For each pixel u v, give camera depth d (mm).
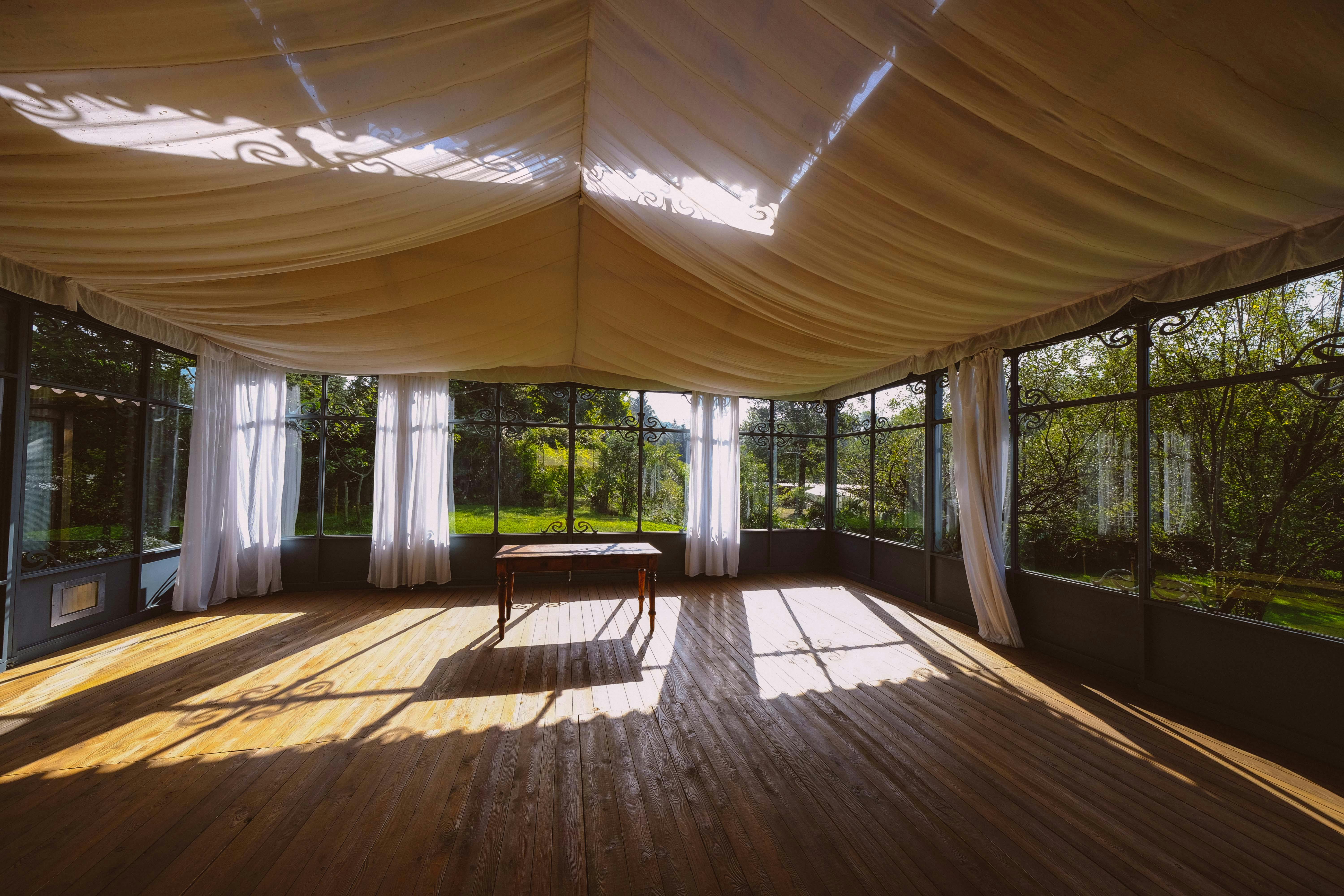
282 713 3254
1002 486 4715
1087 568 4191
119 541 4832
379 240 3451
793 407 8094
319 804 2363
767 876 1968
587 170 3320
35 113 1895
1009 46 1649
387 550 6395
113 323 4191
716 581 7332
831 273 3609
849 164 2475
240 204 2719
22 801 2355
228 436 5734
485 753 2824
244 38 1658
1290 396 3018
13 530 3852
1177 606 3508
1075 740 3031
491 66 2094
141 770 2613
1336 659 2791
